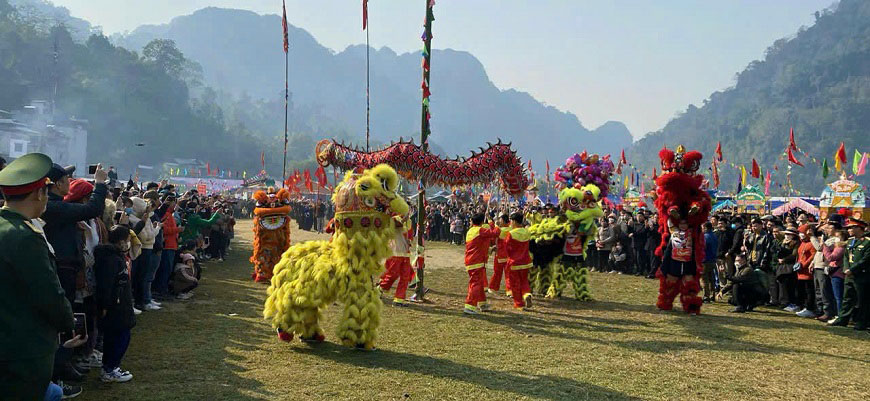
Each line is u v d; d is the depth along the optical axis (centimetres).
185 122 13212
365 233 788
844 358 791
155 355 715
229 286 1291
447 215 3127
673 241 1132
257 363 695
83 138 8738
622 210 2078
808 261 1105
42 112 8344
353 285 775
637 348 824
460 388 622
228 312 992
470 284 1078
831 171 16138
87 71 11344
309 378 643
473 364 718
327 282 775
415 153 1151
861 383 680
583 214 1254
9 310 345
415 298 1189
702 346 845
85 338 531
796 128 18088
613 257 1805
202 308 1019
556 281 1284
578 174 1352
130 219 934
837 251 1026
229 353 734
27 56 10206
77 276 580
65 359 571
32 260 349
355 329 767
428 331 905
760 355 799
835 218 1068
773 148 18075
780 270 1177
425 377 657
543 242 1289
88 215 565
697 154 1148
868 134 16712
